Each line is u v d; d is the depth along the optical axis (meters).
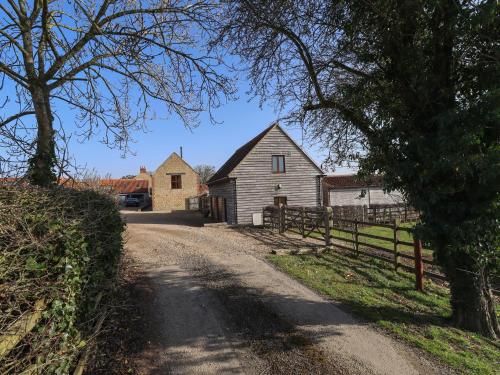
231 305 6.24
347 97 6.68
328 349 4.65
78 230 3.74
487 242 4.97
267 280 7.71
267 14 5.96
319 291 6.96
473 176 4.66
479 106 4.25
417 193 5.25
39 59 6.80
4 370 2.30
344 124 7.64
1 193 3.19
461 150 4.35
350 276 8.05
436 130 5.06
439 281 8.11
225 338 5.00
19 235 2.71
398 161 5.27
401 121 5.31
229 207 22.39
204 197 32.75
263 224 19.67
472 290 5.30
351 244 11.98
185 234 16.17
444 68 5.11
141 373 4.08
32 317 2.55
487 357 4.52
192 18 7.28
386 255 10.24
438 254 5.54
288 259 9.65
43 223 3.14
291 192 22.84
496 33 4.35
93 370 4.04
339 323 5.48
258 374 4.07
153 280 7.84
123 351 4.56
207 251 11.26
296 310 6.00
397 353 4.54
